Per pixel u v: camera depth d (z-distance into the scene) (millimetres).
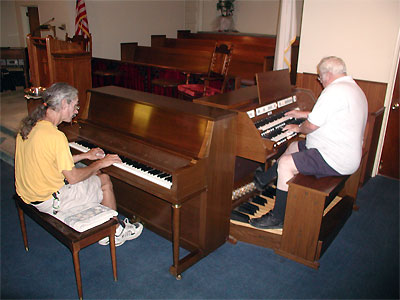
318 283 2451
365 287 2418
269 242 2824
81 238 2082
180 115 2469
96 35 7992
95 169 2303
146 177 2314
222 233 2840
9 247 2777
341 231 3131
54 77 3973
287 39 4027
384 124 4082
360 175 3639
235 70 7047
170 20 9625
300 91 3615
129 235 2893
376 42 3816
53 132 2109
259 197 3422
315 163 2711
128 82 6102
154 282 2420
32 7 9289
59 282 2395
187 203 2664
